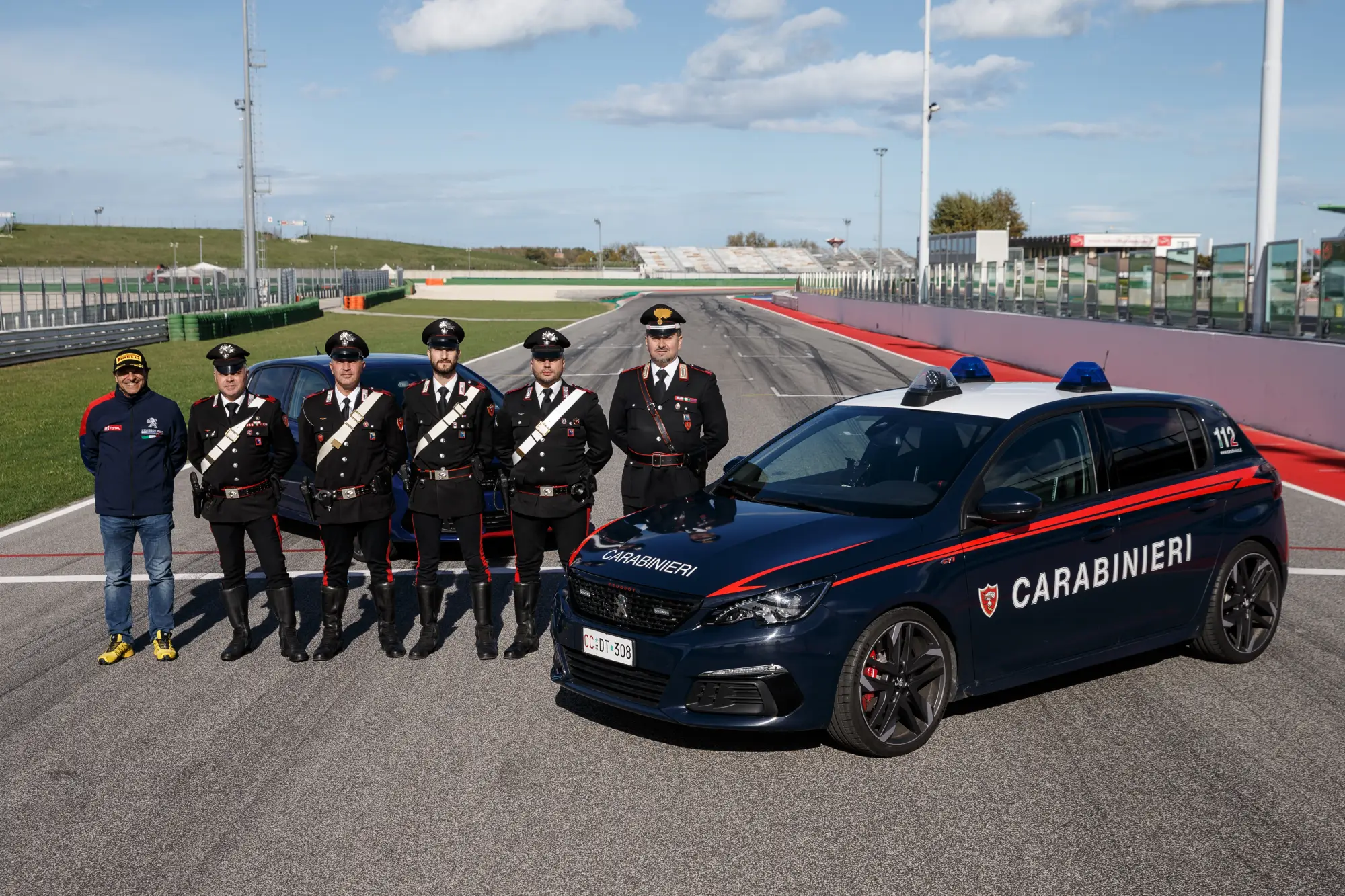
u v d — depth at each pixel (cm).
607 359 2930
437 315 5988
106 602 594
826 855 371
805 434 570
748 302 8388
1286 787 421
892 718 453
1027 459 502
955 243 4912
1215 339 1578
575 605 481
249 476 588
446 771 444
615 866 366
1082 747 460
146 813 411
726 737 476
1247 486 567
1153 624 536
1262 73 1538
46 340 2903
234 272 8419
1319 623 636
